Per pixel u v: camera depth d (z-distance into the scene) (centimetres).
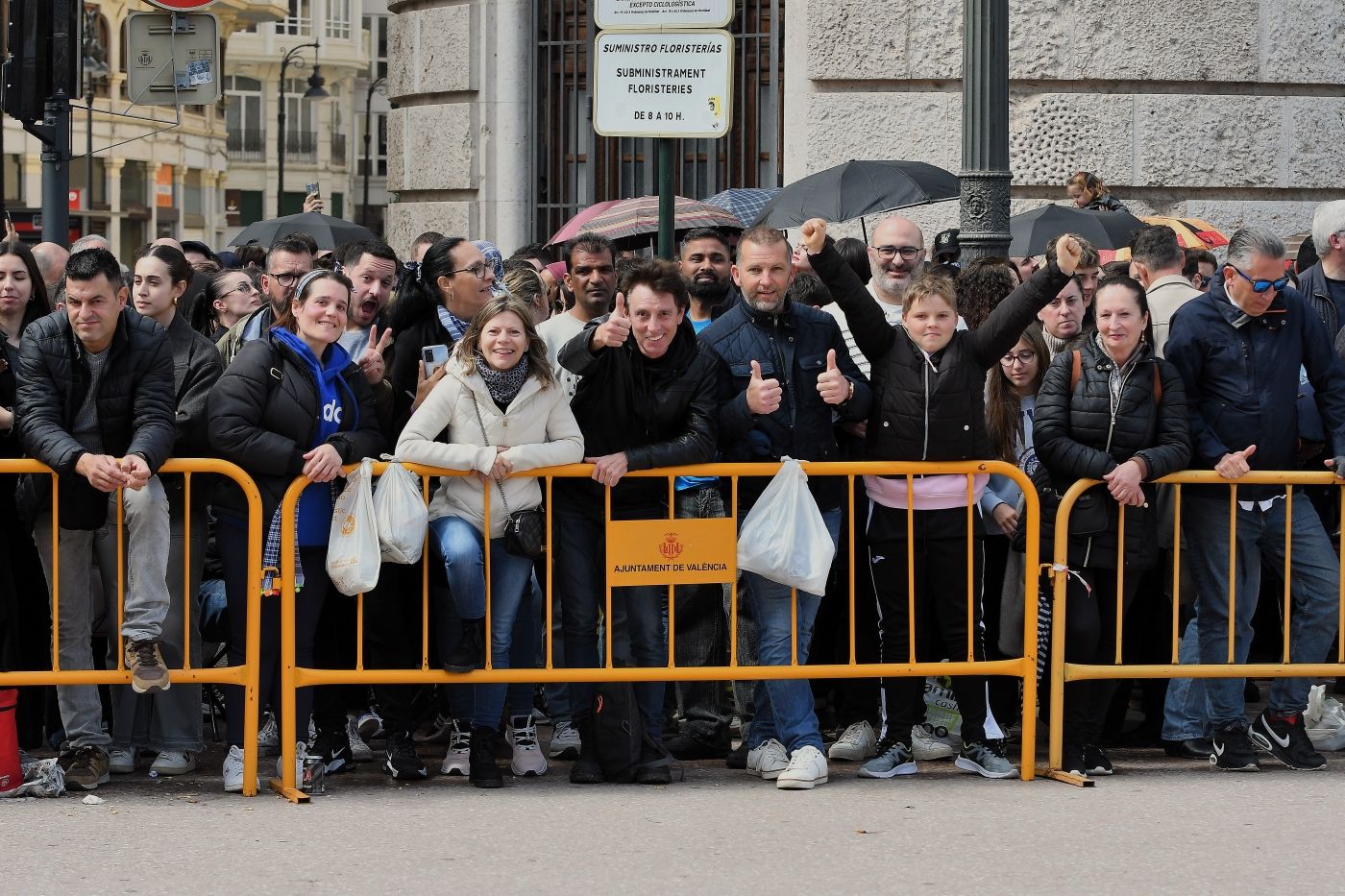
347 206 7544
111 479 645
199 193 6356
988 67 844
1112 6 1196
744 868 571
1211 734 754
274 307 782
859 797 675
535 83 1315
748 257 703
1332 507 792
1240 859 583
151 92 943
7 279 715
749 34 1281
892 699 715
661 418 693
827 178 1041
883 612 712
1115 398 701
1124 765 745
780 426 704
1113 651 720
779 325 712
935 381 692
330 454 667
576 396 706
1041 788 690
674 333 695
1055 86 1207
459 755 731
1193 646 758
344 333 779
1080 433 704
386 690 715
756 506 689
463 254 752
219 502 682
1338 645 731
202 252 1030
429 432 682
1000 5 843
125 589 677
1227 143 1206
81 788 686
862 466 692
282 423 672
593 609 705
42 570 710
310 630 691
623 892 545
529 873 566
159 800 669
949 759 762
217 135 6419
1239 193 1214
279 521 671
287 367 679
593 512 702
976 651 715
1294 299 727
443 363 739
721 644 740
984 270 795
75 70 954
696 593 733
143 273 712
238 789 682
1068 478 709
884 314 697
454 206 1329
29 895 541
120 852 590
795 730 700
